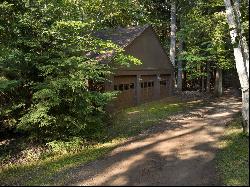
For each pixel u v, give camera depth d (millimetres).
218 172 10070
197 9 28641
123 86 24734
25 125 14547
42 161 13547
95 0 19891
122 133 16969
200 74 32500
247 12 13625
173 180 9570
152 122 19016
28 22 14688
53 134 15297
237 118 18984
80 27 16641
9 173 12391
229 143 13320
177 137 15211
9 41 14734
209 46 28062
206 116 20656
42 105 14156
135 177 10180
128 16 28438
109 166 11703
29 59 14352
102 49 18703
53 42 15328
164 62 31016
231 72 40875
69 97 14812
